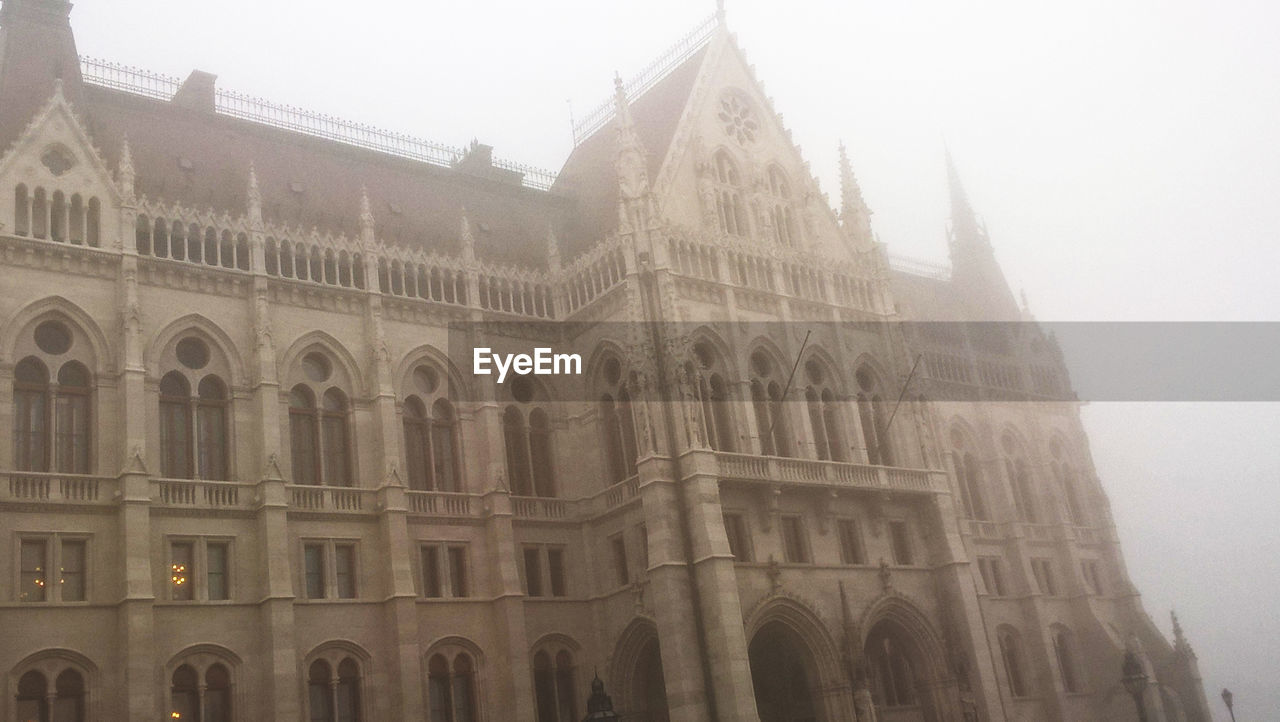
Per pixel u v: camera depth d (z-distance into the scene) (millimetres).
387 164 68312
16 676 44688
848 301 70250
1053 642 79062
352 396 57219
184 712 48219
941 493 67938
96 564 47688
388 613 54156
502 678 56625
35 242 49812
